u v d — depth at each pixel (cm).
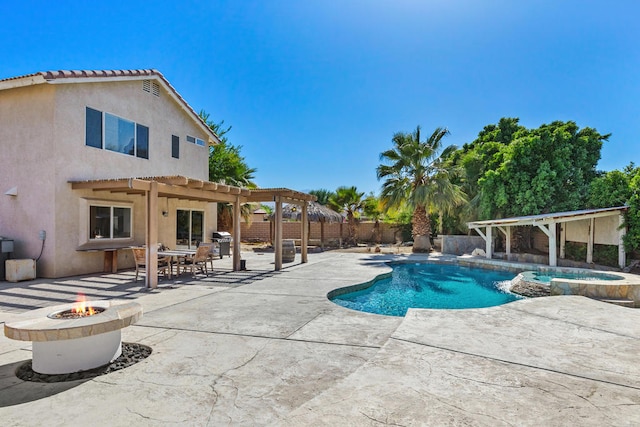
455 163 2392
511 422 275
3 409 312
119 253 1240
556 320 585
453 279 1288
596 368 386
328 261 1587
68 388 353
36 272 1041
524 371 378
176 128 1542
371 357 433
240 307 700
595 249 1473
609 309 661
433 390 332
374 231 2989
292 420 280
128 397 334
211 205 1762
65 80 1038
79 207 1091
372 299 962
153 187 916
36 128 1051
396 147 2195
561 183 1666
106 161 1188
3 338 512
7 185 1089
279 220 1279
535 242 1903
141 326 569
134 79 1290
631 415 287
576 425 272
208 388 351
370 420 279
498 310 654
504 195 1739
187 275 1144
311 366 406
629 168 1689
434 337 496
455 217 2322
